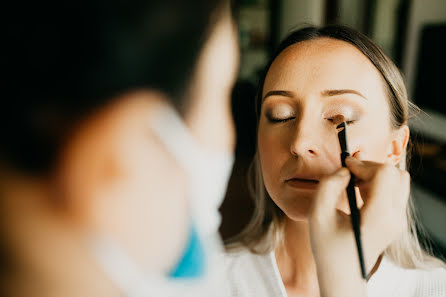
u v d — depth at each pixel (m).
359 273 0.31
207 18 0.18
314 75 0.47
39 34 0.15
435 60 2.11
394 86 0.52
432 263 0.66
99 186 0.17
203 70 0.19
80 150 0.16
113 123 0.16
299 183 0.47
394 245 0.61
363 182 0.36
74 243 0.17
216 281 0.23
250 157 2.54
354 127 0.47
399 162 0.60
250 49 3.63
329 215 0.32
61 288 0.18
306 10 3.06
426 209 2.01
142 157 0.17
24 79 0.15
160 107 0.17
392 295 0.58
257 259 0.62
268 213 0.68
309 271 0.58
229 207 2.25
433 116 2.15
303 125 0.46
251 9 3.58
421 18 2.30
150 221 0.18
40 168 0.16
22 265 0.17
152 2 0.17
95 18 0.16
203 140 0.20
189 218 0.20
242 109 0.84
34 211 0.17
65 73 0.16
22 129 0.16
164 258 0.19
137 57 0.16
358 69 0.48
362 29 2.79
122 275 0.18
